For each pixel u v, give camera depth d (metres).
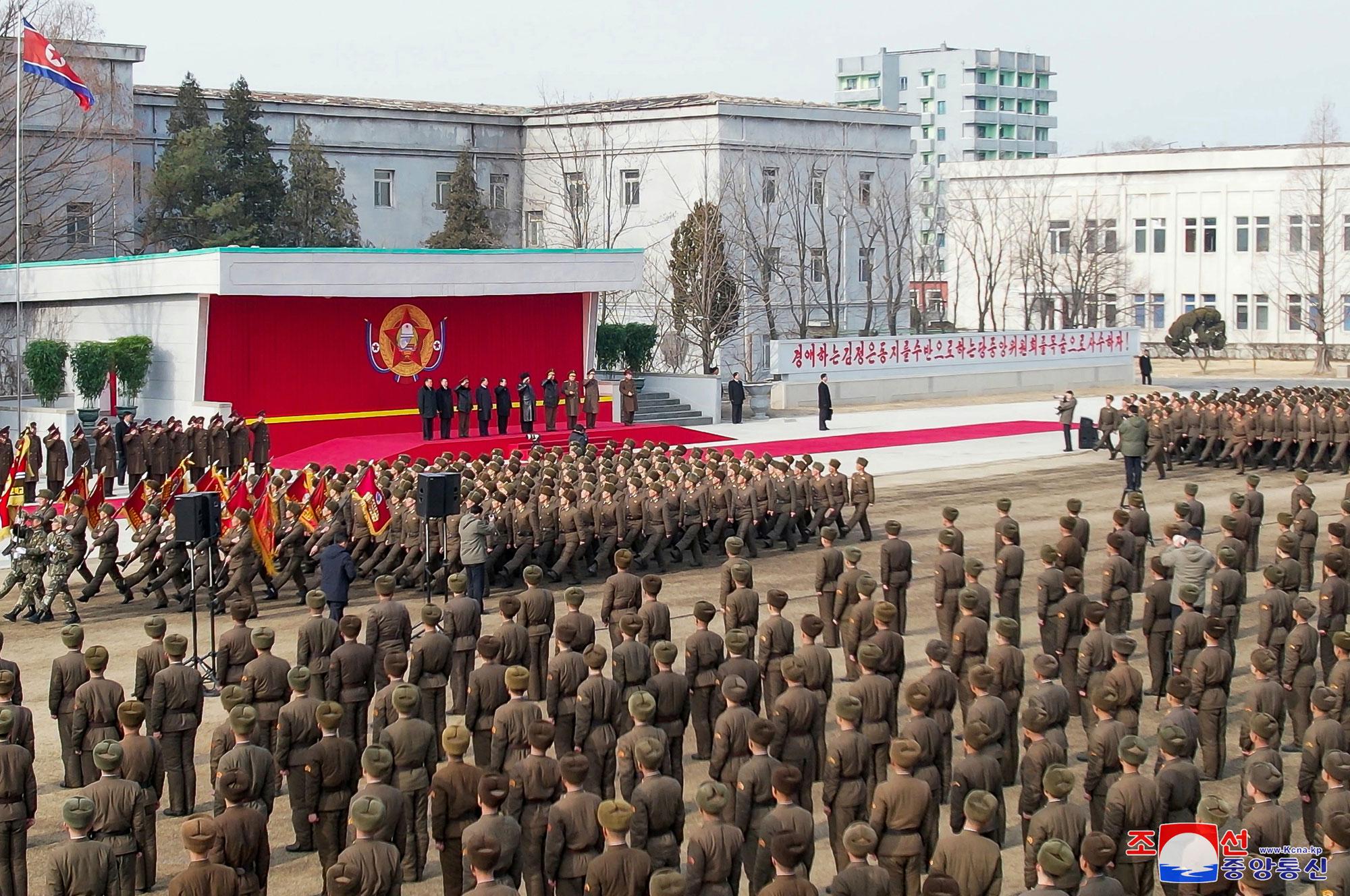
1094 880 10.45
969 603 17.19
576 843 11.51
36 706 19.23
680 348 64.56
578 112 73.94
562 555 26.53
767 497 29.02
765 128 72.38
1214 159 91.12
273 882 13.77
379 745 13.12
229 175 62.84
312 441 42.91
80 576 27.48
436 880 13.84
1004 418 54.12
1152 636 18.97
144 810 12.36
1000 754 14.29
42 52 40.69
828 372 58.78
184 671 15.20
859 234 74.19
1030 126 153.25
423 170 72.38
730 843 11.07
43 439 38.88
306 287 41.09
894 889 11.94
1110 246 91.31
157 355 42.94
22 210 56.81
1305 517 25.05
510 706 13.62
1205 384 70.94
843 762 13.12
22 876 12.82
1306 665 17.27
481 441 43.22
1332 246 86.94
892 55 151.75
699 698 17.00
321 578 24.11
